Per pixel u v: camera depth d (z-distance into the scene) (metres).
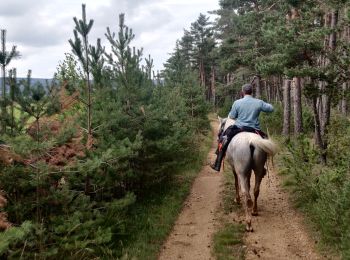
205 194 12.35
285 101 25.83
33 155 6.61
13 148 6.32
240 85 41.97
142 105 11.16
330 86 13.90
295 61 14.73
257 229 8.95
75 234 7.07
